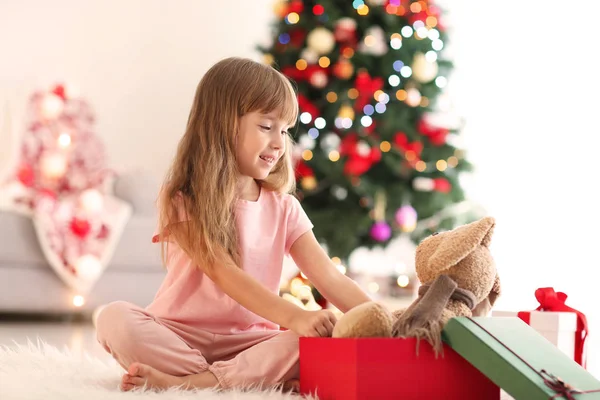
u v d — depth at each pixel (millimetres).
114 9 4672
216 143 1463
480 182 4215
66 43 4570
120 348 1322
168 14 4770
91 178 3719
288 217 1558
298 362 1309
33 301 3145
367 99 3721
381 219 3715
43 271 3174
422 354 1158
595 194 3850
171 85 4770
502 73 4250
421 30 3779
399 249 4703
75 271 3166
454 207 3951
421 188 3803
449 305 1258
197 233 1397
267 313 1325
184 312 1437
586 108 3943
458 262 1303
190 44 4809
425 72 3717
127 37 4695
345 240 3676
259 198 1528
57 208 3215
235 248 1451
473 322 1177
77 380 1379
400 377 1144
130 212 3418
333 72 3748
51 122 3895
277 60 3803
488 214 4082
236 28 4879
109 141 4641
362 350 1127
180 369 1327
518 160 4109
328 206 3764
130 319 1322
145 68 4727
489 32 4324
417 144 3744
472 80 4348
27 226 3150
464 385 1189
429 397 1160
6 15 4465
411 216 3707
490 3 4332
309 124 3711
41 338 2443
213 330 1444
